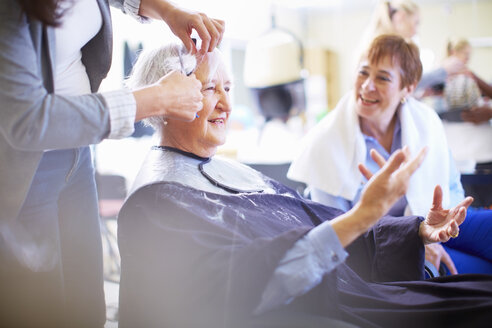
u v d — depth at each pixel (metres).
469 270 1.52
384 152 1.80
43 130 0.88
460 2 4.99
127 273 1.09
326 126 1.84
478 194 2.69
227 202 1.13
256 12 4.95
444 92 3.29
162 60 1.22
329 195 1.79
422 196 1.68
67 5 1.03
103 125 0.94
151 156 1.23
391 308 1.09
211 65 1.21
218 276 0.89
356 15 5.56
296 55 4.39
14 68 0.88
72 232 1.28
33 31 0.94
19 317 1.12
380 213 0.89
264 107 4.42
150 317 1.04
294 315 0.89
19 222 1.09
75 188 1.28
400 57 1.66
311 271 0.87
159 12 1.27
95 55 1.21
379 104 1.70
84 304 1.34
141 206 1.06
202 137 1.23
